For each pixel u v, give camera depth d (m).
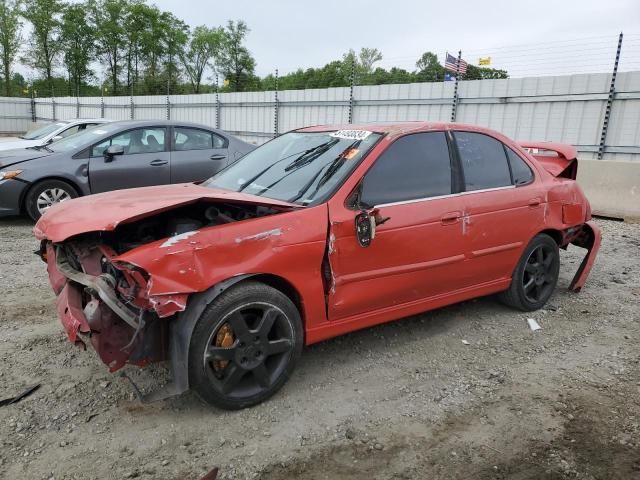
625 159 10.63
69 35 55.19
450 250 4.06
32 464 2.72
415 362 3.96
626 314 5.00
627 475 2.73
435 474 2.73
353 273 3.55
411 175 3.91
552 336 4.48
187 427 3.08
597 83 10.80
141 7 57.12
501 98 12.25
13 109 33.59
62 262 3.42
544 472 2.75
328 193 3.53
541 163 5.38
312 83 51.69
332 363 3.91
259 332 3.19
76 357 3.86
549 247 4.96
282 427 3.11
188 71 60.47
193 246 2.92
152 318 3.01
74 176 7.95
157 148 8.55
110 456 2.81
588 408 3.35
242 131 20.03
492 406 3.37
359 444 2.96
